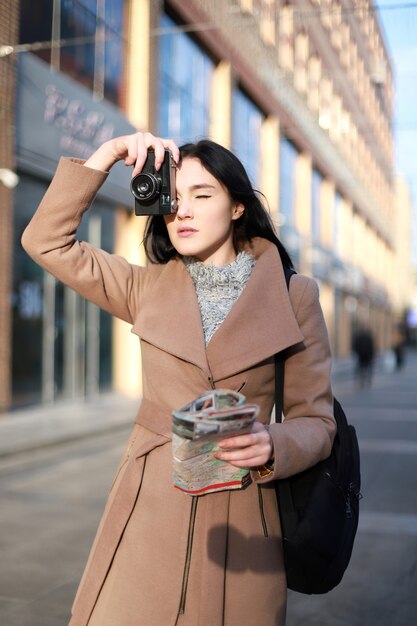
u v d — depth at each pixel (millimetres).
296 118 26000
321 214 32656
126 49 14867
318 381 1617
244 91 21438
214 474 1446
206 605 1450
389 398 16578
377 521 5195
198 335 1555
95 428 10023
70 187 1629
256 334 1544
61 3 12359
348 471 1646
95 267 1688
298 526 1542
